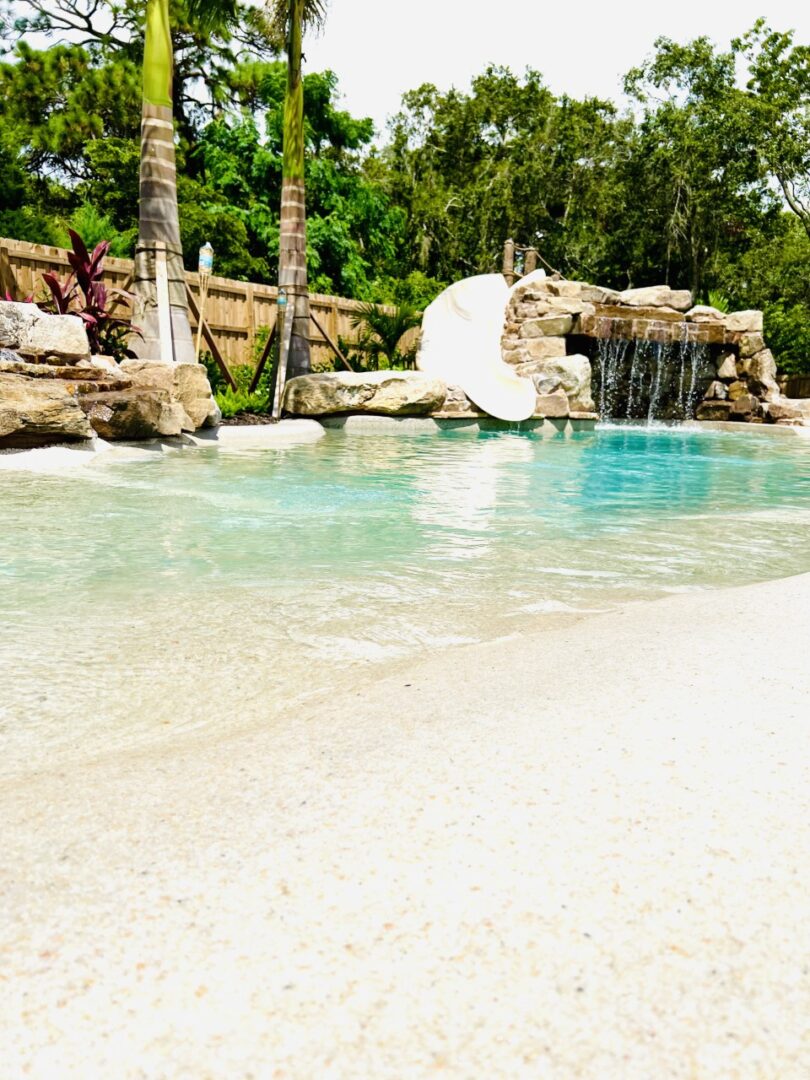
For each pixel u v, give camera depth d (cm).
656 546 473
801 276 3081
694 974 107
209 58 2920
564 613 327
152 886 128
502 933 115
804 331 2548
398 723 198
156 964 109
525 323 1673
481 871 130
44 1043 96
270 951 112
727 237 3506
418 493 661
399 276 3334
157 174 1090
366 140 2994
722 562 433
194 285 1445
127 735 205
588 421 1554
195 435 1001
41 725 211
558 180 3931
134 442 874
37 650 272
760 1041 97
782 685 217
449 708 208
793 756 172
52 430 764
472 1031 98
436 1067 93
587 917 118
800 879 128
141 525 496
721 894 124
